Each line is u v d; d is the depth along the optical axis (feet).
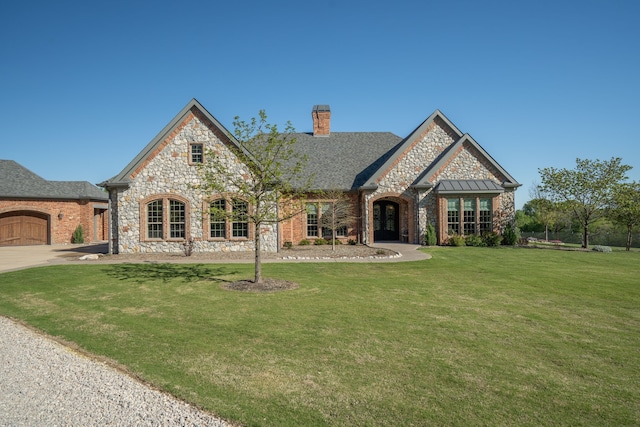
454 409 16.14
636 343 24.07
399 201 88.38
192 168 71.97
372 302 33.88
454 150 81.92
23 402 16.76
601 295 36.63
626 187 77.46
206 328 26.89
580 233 110.83
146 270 51.72
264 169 41.14
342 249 73.51
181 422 15.05
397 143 98.27
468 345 23.50
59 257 70.74
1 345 23.98
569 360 21.39
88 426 14.84
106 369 20.20
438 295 36.55
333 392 17.54
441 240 79.97
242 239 72.49
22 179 106.63
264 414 15.62
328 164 90.99
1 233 99.45
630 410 16.28
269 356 21.77
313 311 31.01
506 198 82.12
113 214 71.92
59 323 28.55
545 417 15.65
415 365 20.56
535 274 47.42
